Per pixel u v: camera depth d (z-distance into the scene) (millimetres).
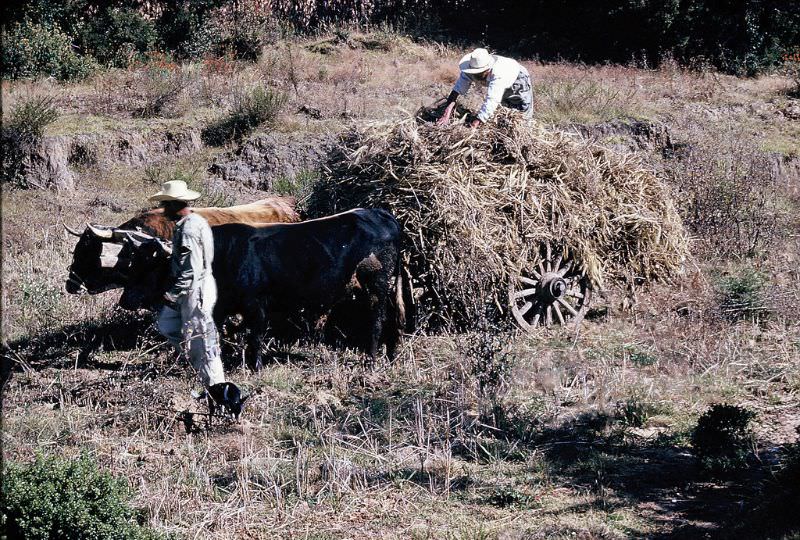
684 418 7738
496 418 7609
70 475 5652
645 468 6848
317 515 6148
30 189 13852
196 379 8219
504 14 27531
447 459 6742
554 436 7457
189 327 7473
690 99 19516
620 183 10195
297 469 6473
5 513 5363
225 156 15078
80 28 20703
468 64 10219
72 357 8969
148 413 7582
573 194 9727
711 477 6621
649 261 10156
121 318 9812
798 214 14312
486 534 5812
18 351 9070
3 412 7652
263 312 8500
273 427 7488
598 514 6117
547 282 9562
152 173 14312
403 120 9562
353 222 8609
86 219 12867
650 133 16594
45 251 11539
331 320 9500
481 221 9109
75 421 7508
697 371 8828
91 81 18875
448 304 9320
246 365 8664
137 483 6426
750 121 18453
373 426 7477
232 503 6262
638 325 10156
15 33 18391
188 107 16812
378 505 6293
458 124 9617
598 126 16547
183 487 6391
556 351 9227
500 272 9203
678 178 13367
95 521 5453
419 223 9031
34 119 14133
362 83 19141
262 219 9609
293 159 14945
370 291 8742
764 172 14758
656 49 24766
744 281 10648
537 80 19766
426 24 25438
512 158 9641
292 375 8523
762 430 7441
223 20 22375
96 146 14750
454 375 8227
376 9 26141
